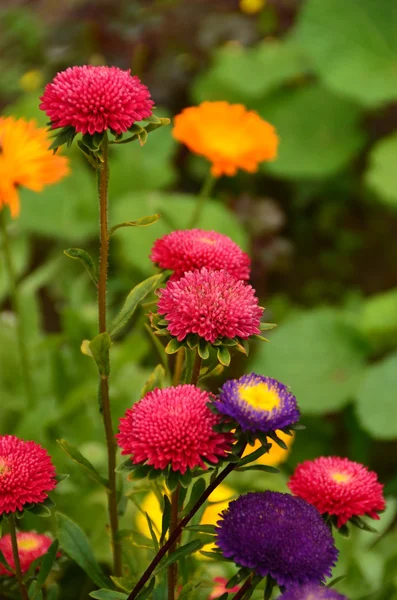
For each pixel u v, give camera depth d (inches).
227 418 39.2
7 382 70.9
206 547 48.8
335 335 89.5
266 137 62.2
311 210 121.1
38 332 74.2
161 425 39.5
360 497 42.1
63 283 99.7
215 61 122.9
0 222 60.2
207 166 118.8
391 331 87.9
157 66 120.3
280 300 104.1
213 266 42.9
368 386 77.9
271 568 39.4
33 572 43.4
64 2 142.1
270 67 121.0
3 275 79.4
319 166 115.0
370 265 113.7
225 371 88.0
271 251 102.9
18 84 125.6
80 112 40.4
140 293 42.6
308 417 86.4
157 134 113.4
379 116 124.0
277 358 88.1
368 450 85.5
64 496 56.8
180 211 96.7
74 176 103.2
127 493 44.6
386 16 114.9
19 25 131.9
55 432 65.1
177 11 123.5
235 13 128.5
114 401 66.9
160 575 44.7
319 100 120.3
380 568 53.0
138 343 67.9
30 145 53.5
